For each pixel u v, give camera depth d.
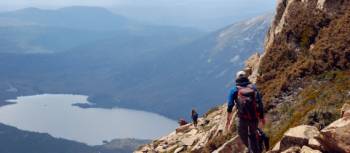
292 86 21.52
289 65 24.50
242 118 12.47
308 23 24.98
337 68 20.25
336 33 21.94
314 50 22.22
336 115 15.91
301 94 20.33
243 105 12.35
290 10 27.22
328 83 19.58
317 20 24.59
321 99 18.47
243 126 12.48
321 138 12.00
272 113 20.88
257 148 12.39
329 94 18.36
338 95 17.75
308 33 24.64
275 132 19.09
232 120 23.55
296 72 21.86
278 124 19.66
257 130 12.95
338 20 23.12
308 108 18.20
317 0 25.75
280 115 20.20
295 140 13.08
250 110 12.31
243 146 17.64
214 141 24.67
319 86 19.78
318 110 16.48
